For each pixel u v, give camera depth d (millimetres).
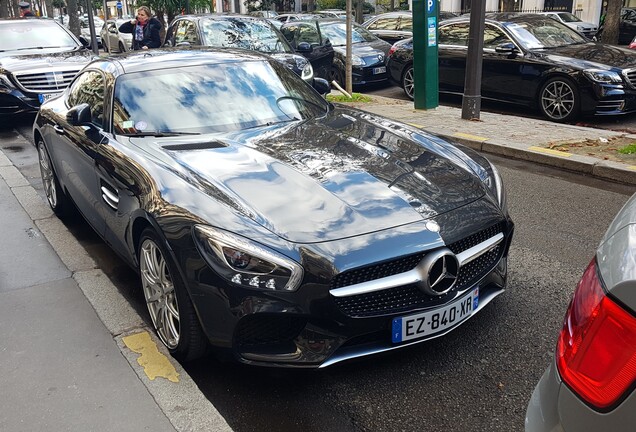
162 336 3348
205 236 2867
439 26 11484
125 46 23625
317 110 4629
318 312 2750
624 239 1643
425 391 3006
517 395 2951
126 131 4051
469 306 3143
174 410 2770
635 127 8852
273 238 2816
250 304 2742
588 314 1576
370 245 2822
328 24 13977
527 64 9664
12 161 7922
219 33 10297
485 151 7852
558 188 6328
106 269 4539
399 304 2906
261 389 3078
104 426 2668
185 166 3441
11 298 3879
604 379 1487
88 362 3158
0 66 10031
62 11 65125
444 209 3129
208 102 4305
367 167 3441
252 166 3432
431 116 9797
